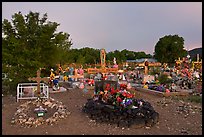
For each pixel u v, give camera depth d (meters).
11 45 15.62
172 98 14.91
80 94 15.82
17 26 16.30
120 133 7.79
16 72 15.91
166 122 9.20
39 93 14.06
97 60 62.69
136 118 8.52
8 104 12.64
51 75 19.64
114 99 9.60
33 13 17.06
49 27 16.62
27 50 15.45
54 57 17.31
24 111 10.65
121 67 43.62
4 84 16.16
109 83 11.86
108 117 8.95
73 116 10.01
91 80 19.25
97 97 10.97
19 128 8.42
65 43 25.78
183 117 10.04
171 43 69.12
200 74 24.56
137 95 15.75
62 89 17.64
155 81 21.06
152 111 9.23
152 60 71.88
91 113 9.79
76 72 23.33
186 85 19.59
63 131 8.03
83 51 68.94
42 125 8.73
